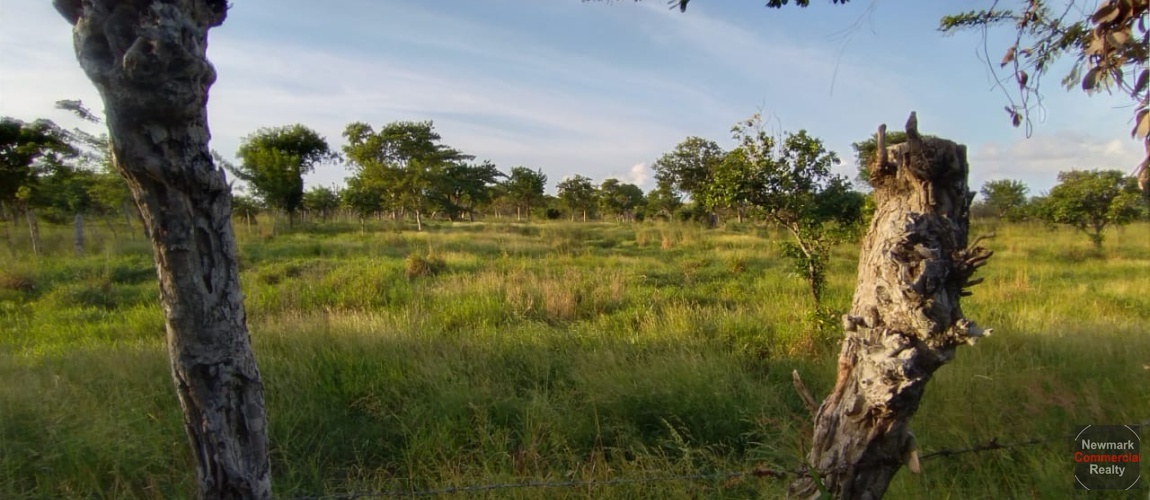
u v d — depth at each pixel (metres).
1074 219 18.72
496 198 61.78
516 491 3.32
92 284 10.98
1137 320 7.50
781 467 3.46
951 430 3.92
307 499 3.05
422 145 36.81
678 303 9.09
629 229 28.39
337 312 8.66
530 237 23.41
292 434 4.29
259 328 6.78
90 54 1.49
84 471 3.61
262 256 16.36
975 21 2.56
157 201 1.63
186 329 1.74
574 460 3.83
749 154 6.96
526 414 4.31
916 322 1.87
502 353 5.83
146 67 1.44
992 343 5.77
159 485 3.60
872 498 2.13
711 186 7.23
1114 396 4.48
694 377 4.82
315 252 17.61
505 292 9.66
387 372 5.27
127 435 3.98
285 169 30.73
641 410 4.60
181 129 1.58
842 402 2.14
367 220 36.38
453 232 27.12
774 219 7.21
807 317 6.58
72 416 4.23
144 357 5.50
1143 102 1.69
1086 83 1.82
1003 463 3.58
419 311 8.61
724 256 16.08
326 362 5.44
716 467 3.68
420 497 3.44
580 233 24.47
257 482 1.92
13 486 3.44
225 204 1.77
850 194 6.99
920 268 1.86
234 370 1.82
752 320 7.23
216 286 1.76
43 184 16.77
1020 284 10.76
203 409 1.81
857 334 2.04
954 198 1.92
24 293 11.09
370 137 37.53
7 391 4.43
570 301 8.93
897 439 2.03
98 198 18.55
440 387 4.84
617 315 8.26
